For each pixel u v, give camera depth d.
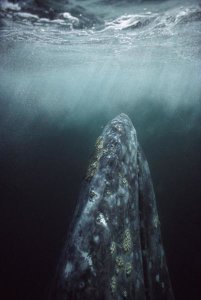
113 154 3.08
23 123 28.20
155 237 3.46
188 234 13.09
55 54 14.51
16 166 20.83
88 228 2.75
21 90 25.77
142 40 11.80
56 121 28.58
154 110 26.11
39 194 19.03
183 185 17.14
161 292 3.31
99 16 8.82
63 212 17.56
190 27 10.15
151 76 21.45
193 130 23.16
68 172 22.16
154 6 8.09
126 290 2.79
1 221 15.62
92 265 2.63
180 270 11.02
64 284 2.61
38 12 8.58
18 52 14.02
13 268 12.16
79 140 26.92
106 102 29.41
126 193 3.09
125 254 2.91
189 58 15.69
